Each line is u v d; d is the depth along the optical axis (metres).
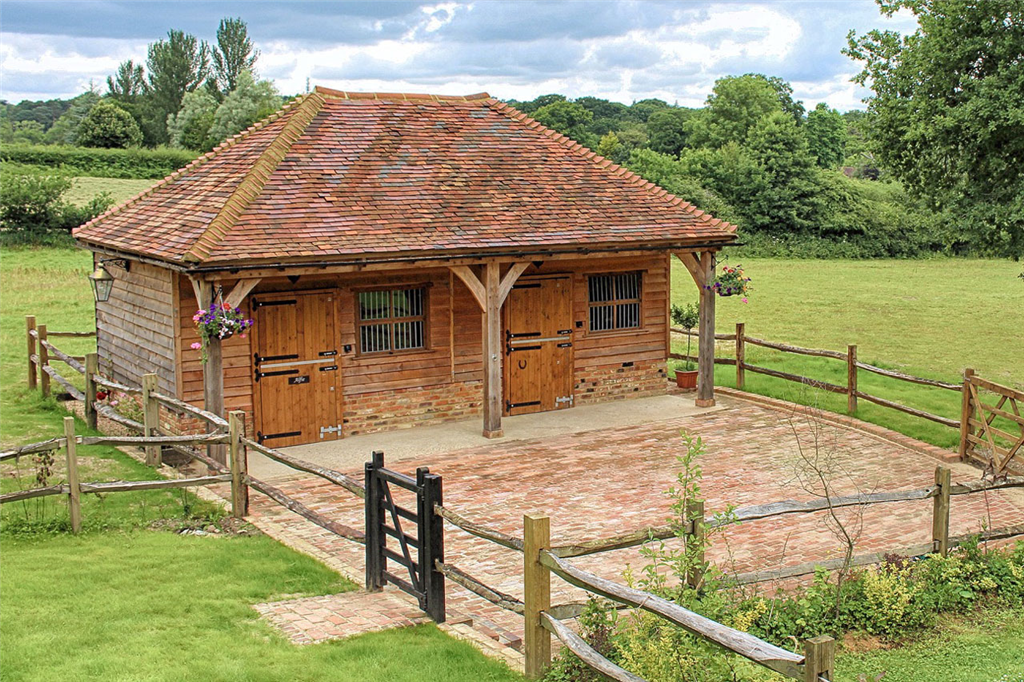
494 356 14.95
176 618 7.33
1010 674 6.97
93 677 6.09
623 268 17.45
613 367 17.62
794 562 9.55
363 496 8.34
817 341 25.39
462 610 8.30
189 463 13.48
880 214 50.12
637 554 9.91
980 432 13.52
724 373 19.94
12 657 6.36
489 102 18.55
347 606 7.91
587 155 17.91
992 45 16.38
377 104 17.27
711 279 16.86
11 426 14.98
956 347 24.56
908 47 17.91
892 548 8.87
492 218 15.14
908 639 7.57
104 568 8.52
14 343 22.30
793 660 4.62
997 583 8.46
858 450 14.38
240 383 14.15
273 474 13.13
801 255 49.44
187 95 86.81
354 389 15.16
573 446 14.61
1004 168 16.72
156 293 14.34
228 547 9.45
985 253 17.84
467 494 12.27
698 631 5.18
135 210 16.34
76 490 9.72
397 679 6.35
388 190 15.07
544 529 6.41
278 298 14.32
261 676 6.26
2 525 9.77
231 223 13.23
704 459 13.82
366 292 15.15
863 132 18.55
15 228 39.44
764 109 65.62
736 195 52.94
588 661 5.80
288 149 15.31
